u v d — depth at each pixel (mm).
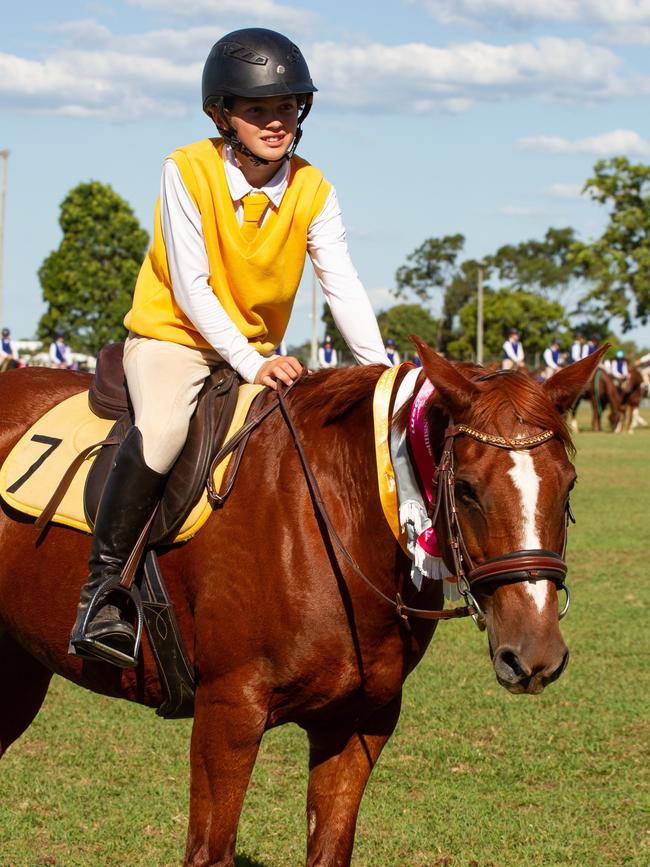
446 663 8672
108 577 4109
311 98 4480
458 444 3588
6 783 6062
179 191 4297
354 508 4051
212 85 4309
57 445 4570
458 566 3604
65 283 69875
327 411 4168
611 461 26219
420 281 97000
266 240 4352
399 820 5602
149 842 5340
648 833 5484
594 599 10906
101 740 6820
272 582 3949
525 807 5820
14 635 4727
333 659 3955
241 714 3967
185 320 4418
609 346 3721
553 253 111812
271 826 5555
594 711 7375
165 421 4133
